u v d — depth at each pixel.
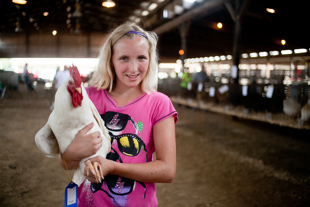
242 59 18.98
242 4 7.95
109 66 1.11
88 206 0.99
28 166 3.80
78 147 0.88
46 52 20.23
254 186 3.31
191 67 24.19
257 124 7.51
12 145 4.77
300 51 13.27
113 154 1.01
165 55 22.34
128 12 16.50
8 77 12.23
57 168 3.78
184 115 9.17
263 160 4.33
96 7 15.85
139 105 1.07
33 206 2.69
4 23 16.73
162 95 1.11
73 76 0.87
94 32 20.31
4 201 2.76
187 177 3.59
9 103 10.16
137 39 1.03
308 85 5.12
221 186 3.31
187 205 2.80
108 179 1.00
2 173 3.49
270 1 8.14
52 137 0.97
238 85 7.43
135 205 0.99
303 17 8.43
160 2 13.96
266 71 16.84
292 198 2.98
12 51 19.84
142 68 1.04
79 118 0.90
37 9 13.20
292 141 5.58
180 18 12.52
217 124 7.52
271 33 11.48
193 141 5.58
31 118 7.43
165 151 1.01
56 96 0.91
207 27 13.59
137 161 1.02
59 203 2.78
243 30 12.09
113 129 1.04
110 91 1.14
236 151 4.86
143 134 1.04
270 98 6.07
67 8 14.26
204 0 10.06
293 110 5.21
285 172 3.81
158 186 3.30
